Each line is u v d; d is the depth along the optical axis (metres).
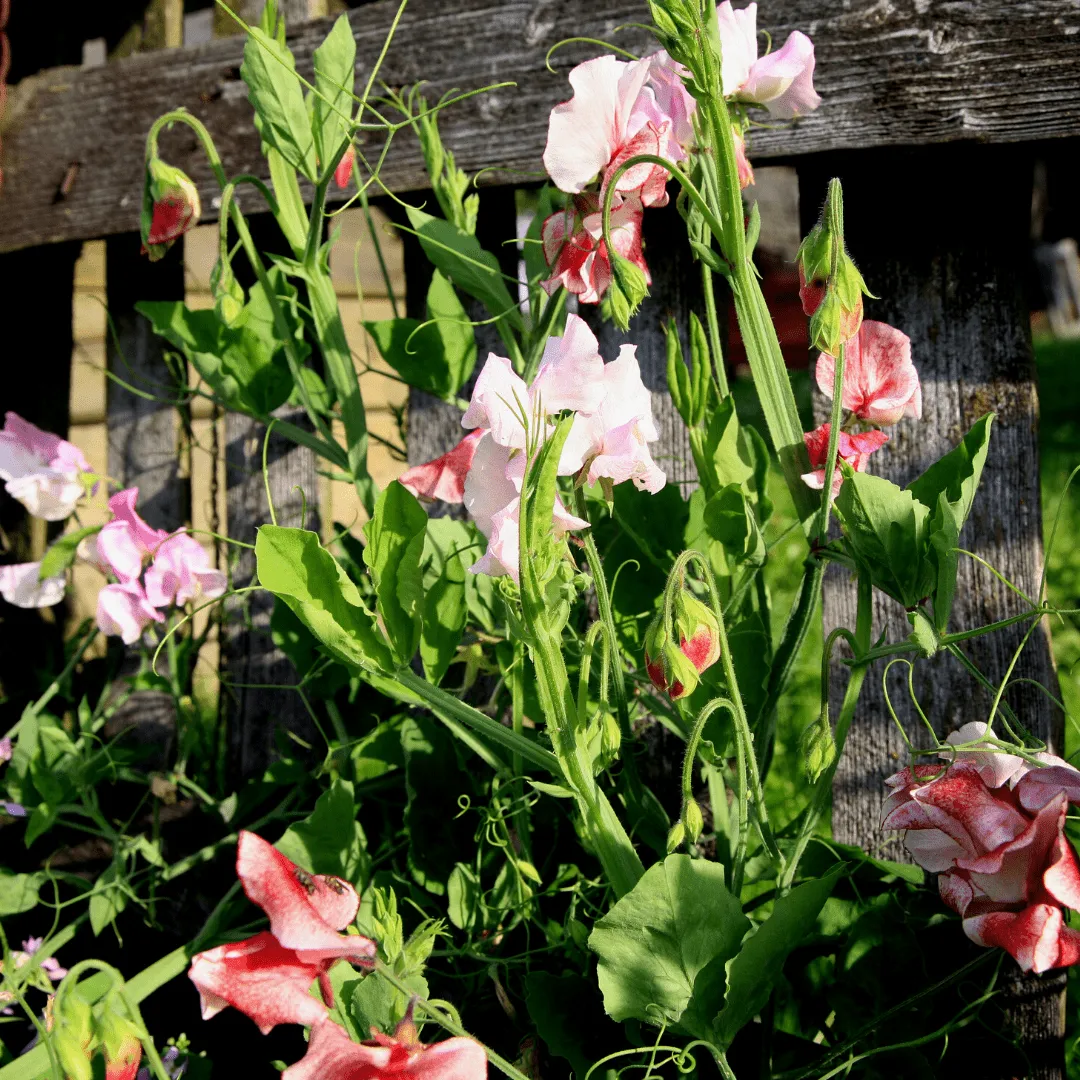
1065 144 1.60
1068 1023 1.70
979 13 1.62
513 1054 1.50
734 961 1.18
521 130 1.97
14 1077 1.51
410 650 1.32
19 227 2.50
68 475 2.15
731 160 1.22
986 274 1.69
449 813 1.70
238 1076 1.87
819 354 1.29
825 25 1.70
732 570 1.52
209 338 1.91
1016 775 1.18
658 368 1.93
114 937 2.14
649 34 1.86
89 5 2.51
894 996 1.43
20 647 2.63
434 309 1.84
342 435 2.56
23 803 2.07
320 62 1.68
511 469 1.12
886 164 1.72
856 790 1.76
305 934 1.01
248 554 2.35
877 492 1.21
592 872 1.70
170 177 1.58
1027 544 1.66
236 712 2.34
